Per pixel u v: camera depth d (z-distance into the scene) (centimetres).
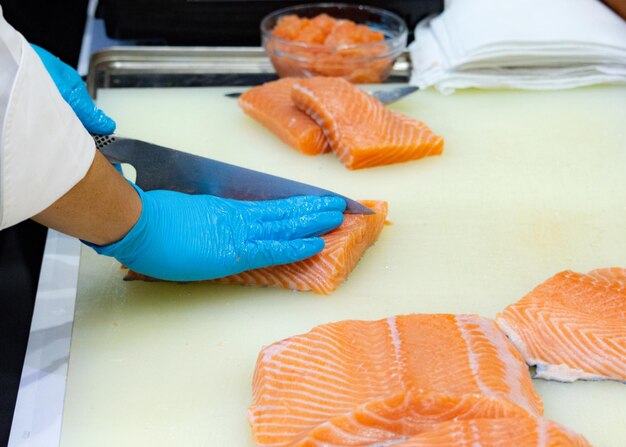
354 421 91
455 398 91
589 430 94
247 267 104
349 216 108
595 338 96
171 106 132
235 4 142
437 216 114
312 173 121
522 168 121
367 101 123
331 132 121
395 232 112
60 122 90
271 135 127
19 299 115
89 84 135
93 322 102
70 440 94
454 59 133
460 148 124
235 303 104
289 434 92
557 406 96
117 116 129
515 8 134
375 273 107
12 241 121
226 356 100
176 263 102
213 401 96
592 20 133
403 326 98
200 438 94
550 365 97
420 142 121
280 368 95
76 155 92
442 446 88
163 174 107
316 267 104
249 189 109
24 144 88
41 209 92
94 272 107
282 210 106
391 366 94
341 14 143
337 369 95
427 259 109
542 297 100
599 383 97
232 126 129
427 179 119
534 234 111
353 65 133
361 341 97
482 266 108
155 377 98
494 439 88
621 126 128
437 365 94
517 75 134
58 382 97
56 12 153
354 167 120
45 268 107
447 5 144
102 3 141
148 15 142
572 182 118
